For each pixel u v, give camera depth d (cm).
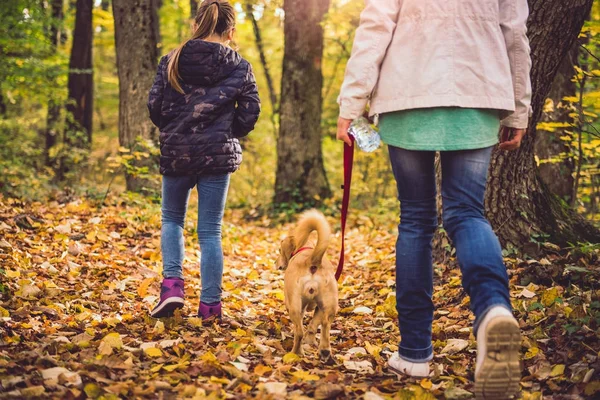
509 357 238
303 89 1177
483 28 269
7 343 318
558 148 838
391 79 274
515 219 523
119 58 977
